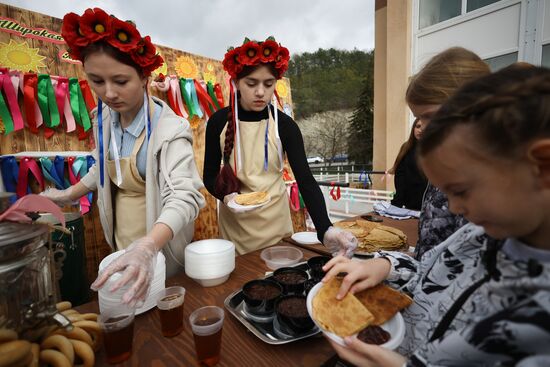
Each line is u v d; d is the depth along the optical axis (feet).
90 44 3.54
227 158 5.86
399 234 5.23
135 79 3.94
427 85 3.00
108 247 8.66
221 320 2.55
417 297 2.79
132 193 4.89
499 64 16.29
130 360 2.51
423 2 18.80
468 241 2.52
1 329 1.97
